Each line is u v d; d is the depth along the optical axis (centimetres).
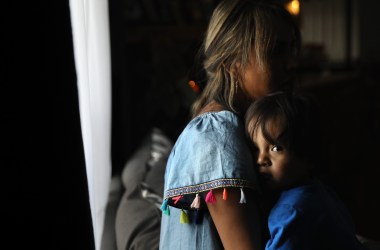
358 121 503
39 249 79
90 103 142
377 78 538
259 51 100
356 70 537
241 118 104
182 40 303
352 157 478
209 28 109
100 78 171
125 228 170
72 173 81
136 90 312
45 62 76
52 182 79
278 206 98
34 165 77
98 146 165
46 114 77
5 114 75
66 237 81
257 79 103
